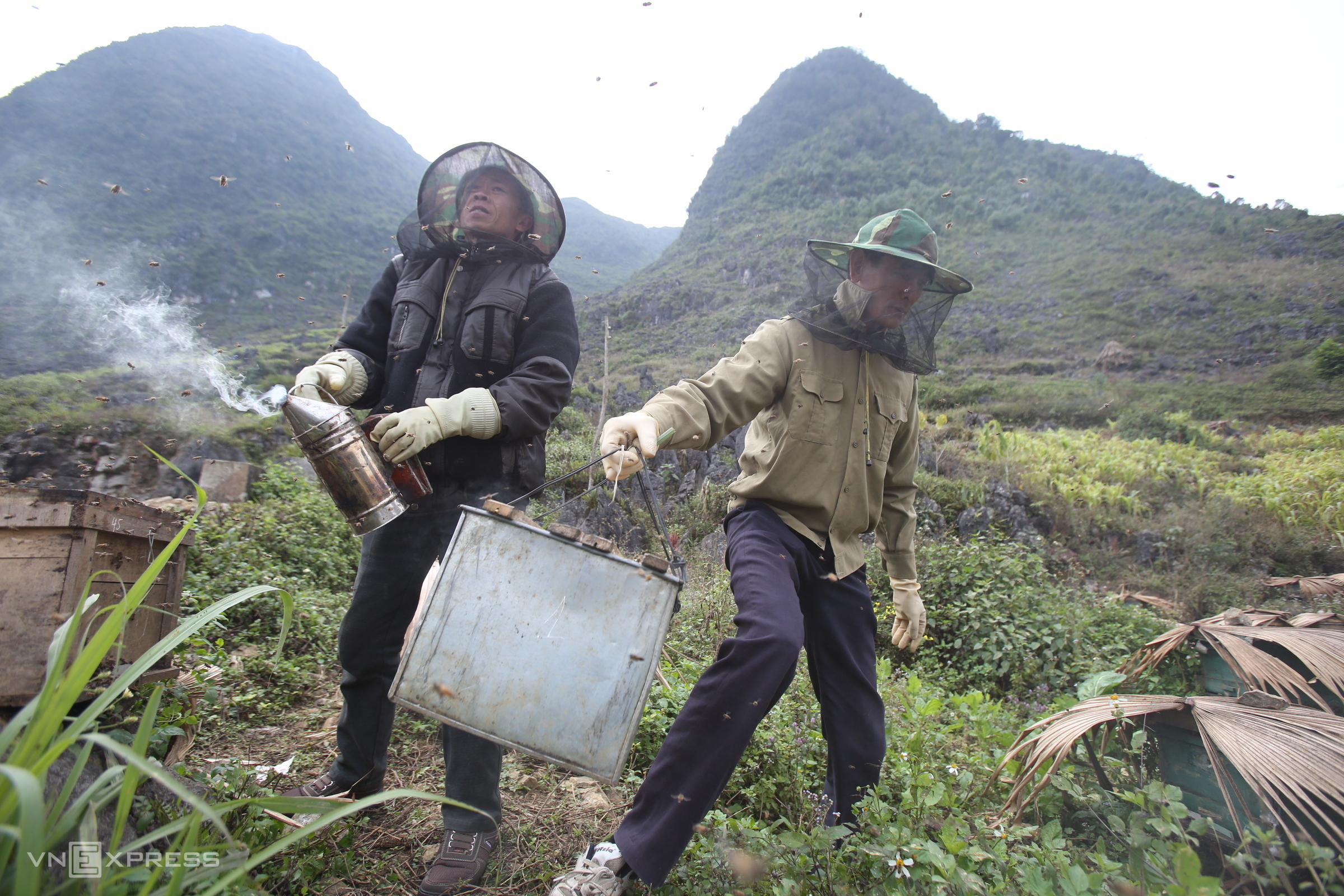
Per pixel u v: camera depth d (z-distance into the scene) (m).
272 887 1.57
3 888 0.91
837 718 2.04
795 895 1.57
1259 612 2.62
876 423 2.14
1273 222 63.56
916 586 2.46
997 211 87.56
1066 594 6.20
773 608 1.75
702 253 95.62
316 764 2.46
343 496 1.74
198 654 2.73
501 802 1.98
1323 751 1.62
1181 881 1.39
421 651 1.34
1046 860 1.71
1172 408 24.33
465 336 1.97
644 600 1.39
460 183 2.08
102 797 1.03
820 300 2.12
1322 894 1.50
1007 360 40.19
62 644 1.05
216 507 6.30
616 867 1.53
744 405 1.98
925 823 1.93
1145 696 2.02
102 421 13.88
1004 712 3.57
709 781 1.56
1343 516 9.57
